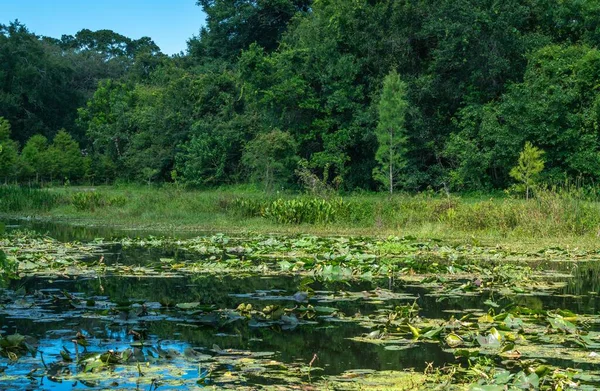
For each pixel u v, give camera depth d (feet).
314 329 18.26
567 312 19.45
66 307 21.12
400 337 17.43
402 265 32.94
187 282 26.84
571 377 13.41
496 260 35.45
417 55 106.63
